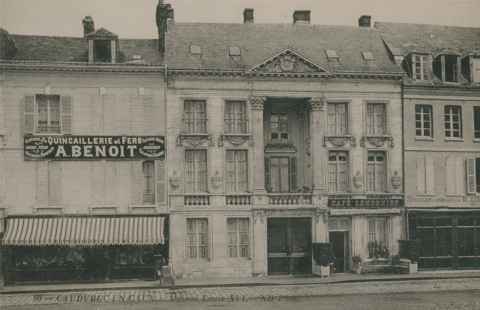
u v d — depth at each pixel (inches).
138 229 1358.3
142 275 1366.9
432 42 1614.2
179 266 1379.2
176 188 1392.7
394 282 1293.1
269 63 1433.3
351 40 1573.6
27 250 1341.0
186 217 1392.7
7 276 1321.4
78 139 1373.0
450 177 1510.8
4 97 1354.6
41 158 1359.5
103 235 1338.6
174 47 1453.0
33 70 1365.7
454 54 1535.4
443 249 1492.4
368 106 1494.8
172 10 1520.7
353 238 1450.5
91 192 1370.6
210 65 1428.4
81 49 1449.3
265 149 1493.6
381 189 1489.9
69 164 1370.6
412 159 1493.6
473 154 1526.8
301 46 1529.3
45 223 1343.5
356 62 1509.6
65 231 1337.4
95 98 1385.3
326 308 997.8
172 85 1407.5
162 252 1379.2
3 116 1352.1
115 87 1392.7
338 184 1471.5
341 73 1456.7
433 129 1509.6
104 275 1355.8
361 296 1124.5
